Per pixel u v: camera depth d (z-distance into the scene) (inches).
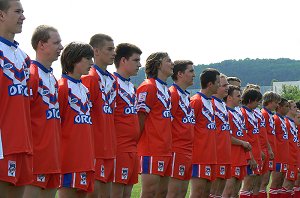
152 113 586.2
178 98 618.5
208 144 667.4
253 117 831.7
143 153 583.8
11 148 385.4
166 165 584.1
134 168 548.7
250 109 832.3
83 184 470.9
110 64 520.7
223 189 719.7
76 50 473.7
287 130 970.1
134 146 549.6
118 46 558.6
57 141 446.6
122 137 540.7
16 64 396.5
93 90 503.2
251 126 824.3
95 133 507.2
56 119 448.8
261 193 868.6
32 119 433.7
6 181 384.2
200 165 663.1
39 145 434.9
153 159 579.2
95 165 505.7
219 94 719.1
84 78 505.4
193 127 633.0
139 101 577.6
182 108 621.3
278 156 934.4
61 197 474.6
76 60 473.7
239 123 783.7
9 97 389.4
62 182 470.9
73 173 470.0
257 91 832.3
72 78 478.0
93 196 507.8
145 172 581.6
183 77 629.6
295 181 1032.8
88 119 482.3
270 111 916.0
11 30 393.1
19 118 391.5
